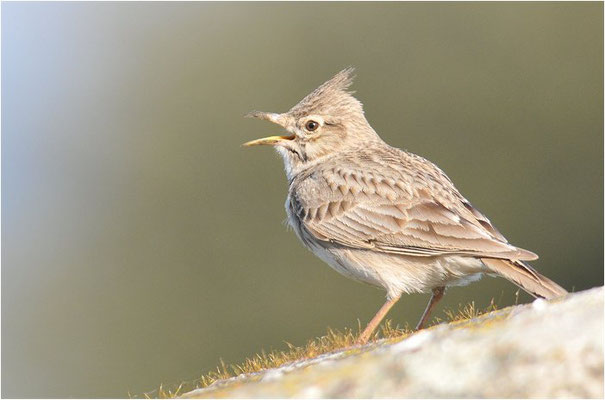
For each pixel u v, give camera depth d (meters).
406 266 9.68
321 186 10.28
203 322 24.58
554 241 24.97
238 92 27.38
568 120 25.86
